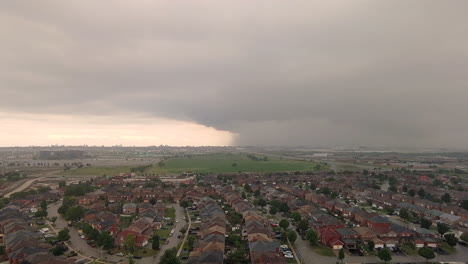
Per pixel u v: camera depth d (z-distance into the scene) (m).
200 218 196.50
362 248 142.25
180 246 145.75
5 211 194.12
